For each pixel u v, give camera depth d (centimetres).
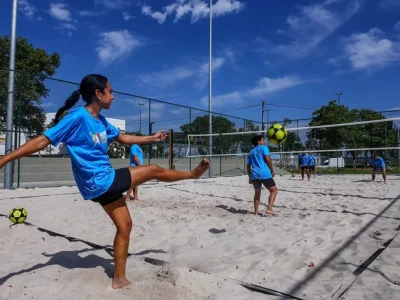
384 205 675
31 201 733
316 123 2855
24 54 1948
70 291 255
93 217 559
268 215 588
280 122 2080
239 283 279
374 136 2020
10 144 1021
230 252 372
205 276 281
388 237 424
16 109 1133
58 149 1437
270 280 291
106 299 239
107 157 256
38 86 1096
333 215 570
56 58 2080
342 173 2064
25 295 251
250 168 610
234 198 830
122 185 248
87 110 251
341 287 274
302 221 528
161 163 1505
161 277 265
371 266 321
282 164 2309
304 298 255
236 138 1842
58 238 427
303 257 346
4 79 1175
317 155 2431
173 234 457
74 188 1052
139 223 515
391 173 1892
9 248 385
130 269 305
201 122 1647
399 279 289
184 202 752
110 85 264
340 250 370
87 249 381
